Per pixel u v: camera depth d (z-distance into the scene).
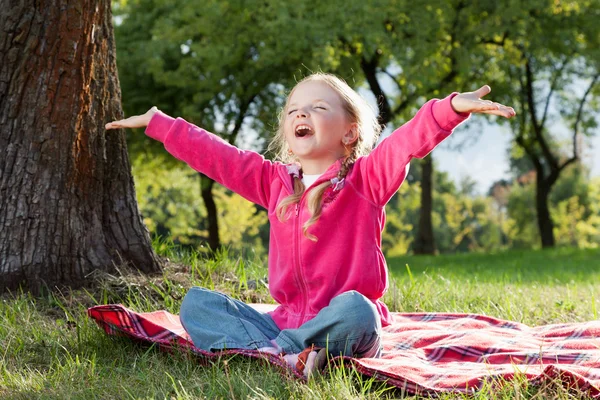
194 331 2.76
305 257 2.89
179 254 4.88
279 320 2.96
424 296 4.50
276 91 16.91
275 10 14.28
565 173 44.75
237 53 15.37
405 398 2.23
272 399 2.12
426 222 20.25
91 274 3.96
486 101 2.52
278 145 3.34
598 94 20.66
